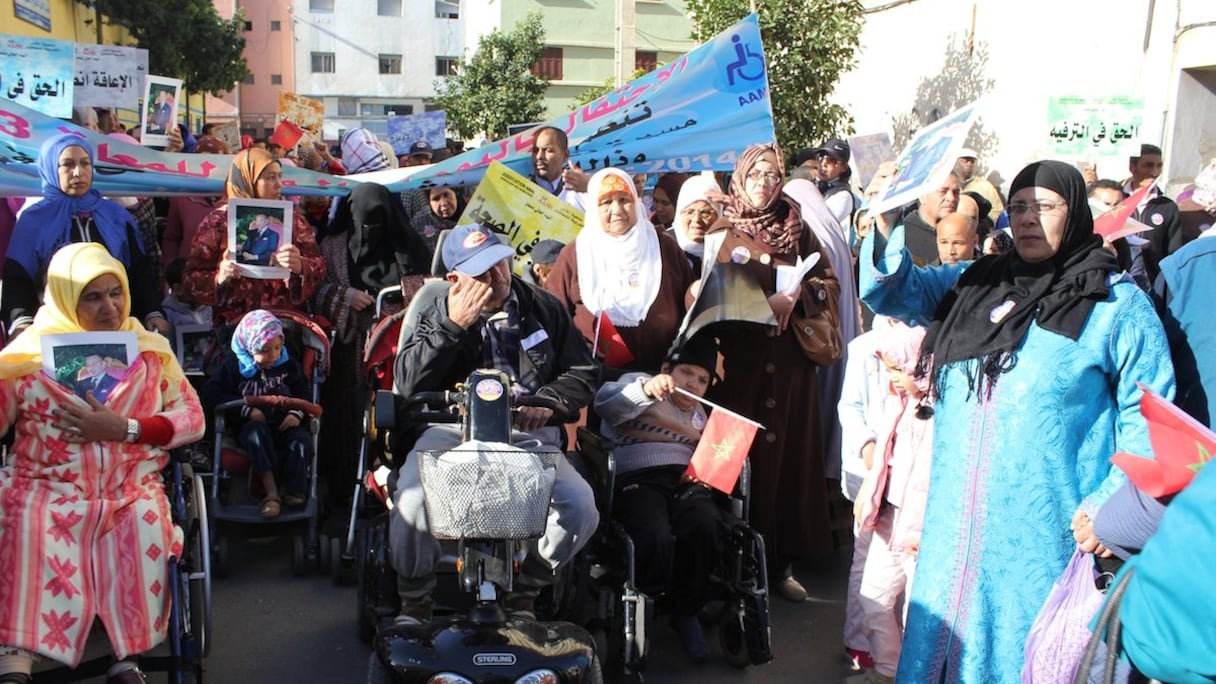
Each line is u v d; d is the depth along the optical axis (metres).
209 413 5.85
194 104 34.22
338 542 5.80
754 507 5.59
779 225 5.54
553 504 4.10
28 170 6.44
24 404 3.95
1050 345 3.51
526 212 6.35
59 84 8.66
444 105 27.58
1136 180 9.48
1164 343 3.48
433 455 3.56
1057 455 3.53
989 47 13.78
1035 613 3.57
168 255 7.59
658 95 7.95
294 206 6.38
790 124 12.91
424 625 3.69
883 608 4.45
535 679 3.45
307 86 59.59
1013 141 13.37
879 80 16.14
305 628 5.11
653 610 4.67
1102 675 3.03
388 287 6.45
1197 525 2.53
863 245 3.97
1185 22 11.30
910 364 4.37
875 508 4.40
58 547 3.79
